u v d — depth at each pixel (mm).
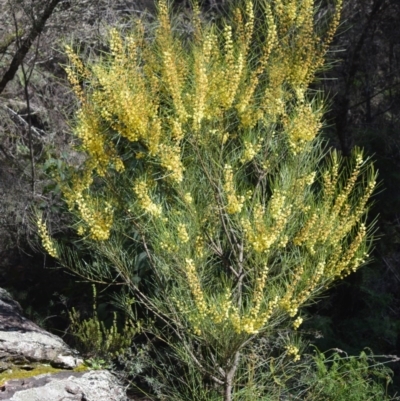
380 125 7496
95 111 3539
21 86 8125
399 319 6668
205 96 3352
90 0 7285
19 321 5012
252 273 3602
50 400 3943
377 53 7723
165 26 3512
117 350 4926
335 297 6594
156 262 3994
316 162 3596
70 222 6293
